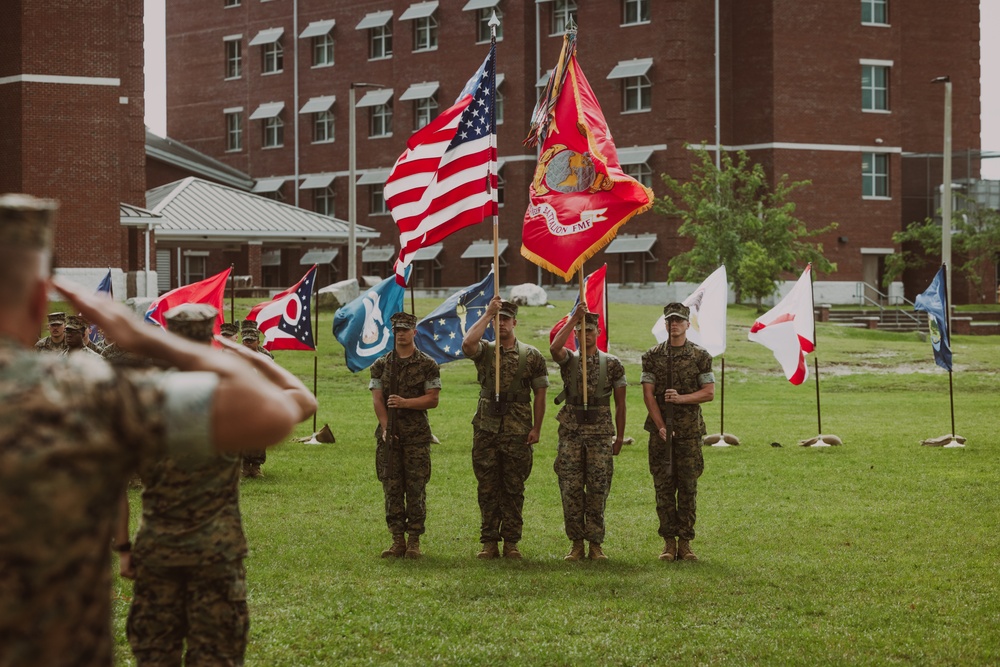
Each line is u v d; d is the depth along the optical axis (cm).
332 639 786
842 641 778
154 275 4719
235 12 7400
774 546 1127
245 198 5869
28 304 279
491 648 762
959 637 788
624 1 5853
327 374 3206
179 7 7638
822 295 5859
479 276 6431
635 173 5862
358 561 1059
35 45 4312
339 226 5862
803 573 1000
